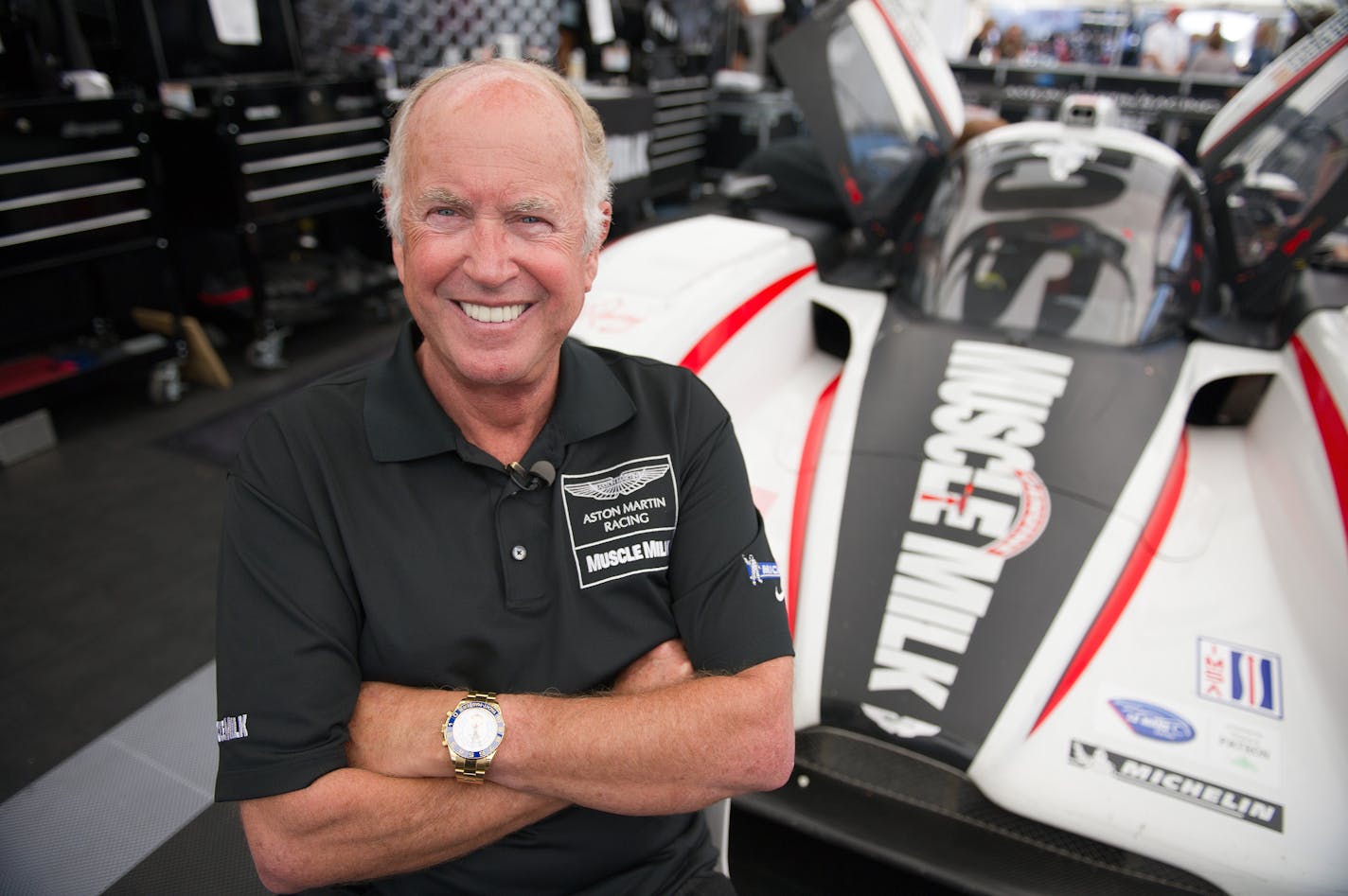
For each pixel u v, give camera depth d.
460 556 0.97
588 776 0.91
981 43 8.32
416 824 0.89
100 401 3.52
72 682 2.05
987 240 2.42
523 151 0.85
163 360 3.42
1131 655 1.52
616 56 6.30
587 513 1.02
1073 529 1.71
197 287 3.95
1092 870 1.33
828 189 3.66
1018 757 1.37
